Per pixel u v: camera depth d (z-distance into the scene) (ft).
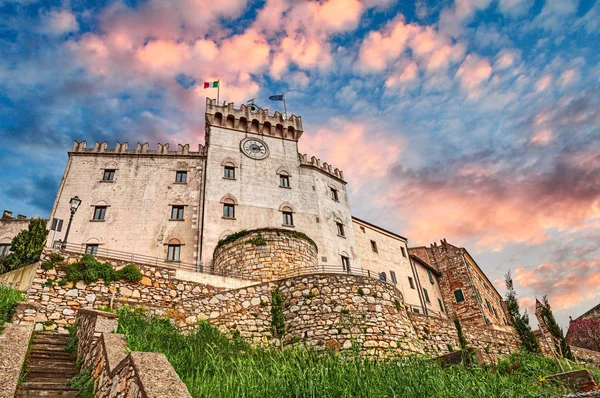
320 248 119.75
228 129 133.49
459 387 36.94
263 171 128.47
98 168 114.32
